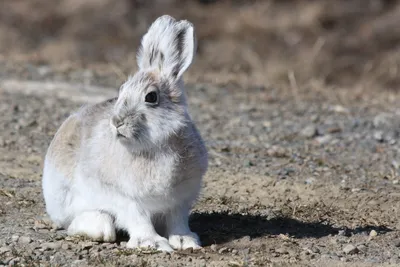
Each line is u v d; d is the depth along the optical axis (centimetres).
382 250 1193
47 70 2853
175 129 1097
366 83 3631
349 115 2314
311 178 1605
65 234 1220
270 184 1549
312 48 4062
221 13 4522
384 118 2247
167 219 1164
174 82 1131
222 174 1609
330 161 1775
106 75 2827
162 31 1159
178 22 1157
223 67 3666
